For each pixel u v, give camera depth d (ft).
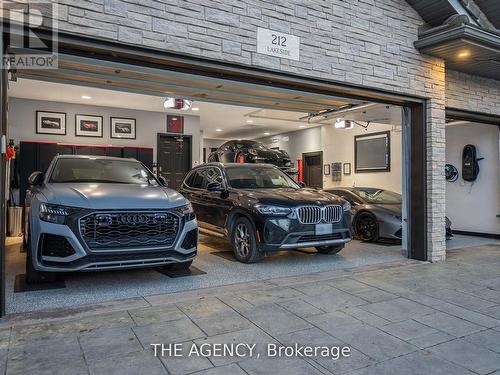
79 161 17.26
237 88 17.52
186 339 9.46
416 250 19.29
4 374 7.66
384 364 8.38
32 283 13.79
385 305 12.21
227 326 10.32
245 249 17.97
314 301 12.48
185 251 14.28
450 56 18.89
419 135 19.29
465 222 29.17
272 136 50.29
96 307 11.61
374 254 20.34
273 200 17.26
